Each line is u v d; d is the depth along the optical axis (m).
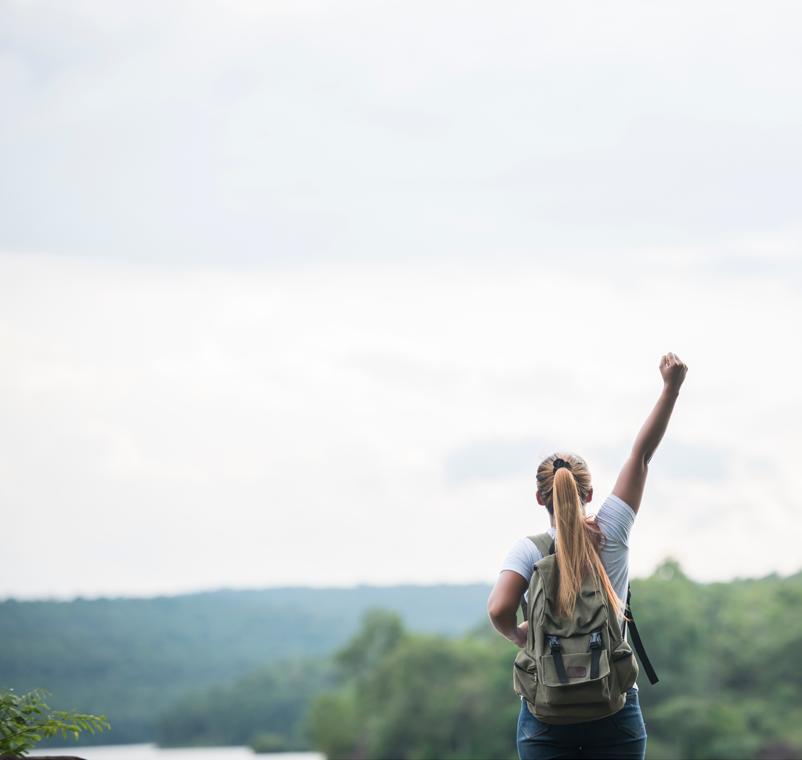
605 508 11.09
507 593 10.82
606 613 10.35
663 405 11.27
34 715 13.25
